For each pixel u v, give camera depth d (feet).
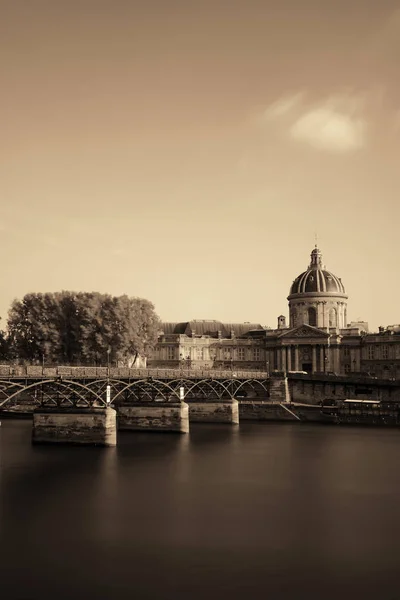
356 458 177.37
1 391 175.32
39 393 198.18
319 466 164.76
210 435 223.10
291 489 138.31
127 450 184.34
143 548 99.04
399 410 268.82
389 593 83.35
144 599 81.35
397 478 149.69
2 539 103.09
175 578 87.66
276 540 103.09
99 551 97.71
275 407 282.15
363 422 267.80
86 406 192.54
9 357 318.65
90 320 303.68
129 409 225.35
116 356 304.71
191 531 107.45
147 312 331.77
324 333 410.72
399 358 391.86
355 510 121.29
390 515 117.91
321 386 314.76
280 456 179.93
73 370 201.36
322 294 437.17
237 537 104.53
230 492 135.33
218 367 456.86
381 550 98.58
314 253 460.14
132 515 116.88
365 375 383.86
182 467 161.79
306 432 236.02
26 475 147.74
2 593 82.99
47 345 301.43
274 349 446.60
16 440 195.11
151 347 333.42
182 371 250.37
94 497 129.49
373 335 403.13
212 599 81.35
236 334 484.33
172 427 221.66
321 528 109.40
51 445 185.88
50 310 311.88
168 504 124.77
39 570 90.33
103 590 83.97
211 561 93.76
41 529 108.06
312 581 86.74
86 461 164.96
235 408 261.03
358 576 88.63
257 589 84.33
